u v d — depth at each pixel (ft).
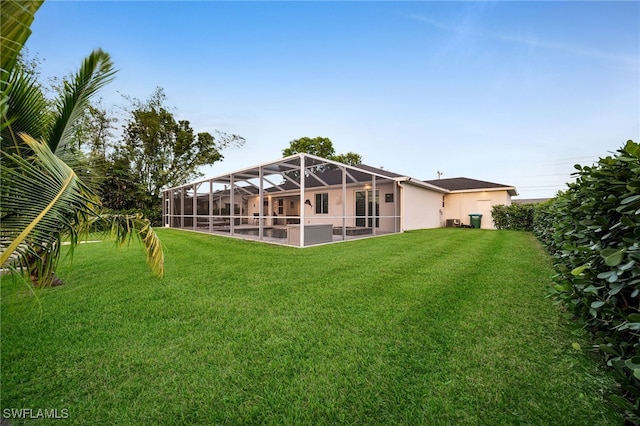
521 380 6.05
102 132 59.31
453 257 20.38
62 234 8.02
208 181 41.29
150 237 11.19
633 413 4.59
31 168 5.92
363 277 14.78
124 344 7.78
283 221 58.34
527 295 11.71
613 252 5.00
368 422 5.01
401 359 6.95
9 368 6.61
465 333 8.30
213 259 20.08
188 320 9.41
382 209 46.01
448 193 60.13
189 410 5.32
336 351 7.36
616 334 5.48
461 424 4.91
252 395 5.72
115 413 5.24
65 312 10.08
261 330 8.63
